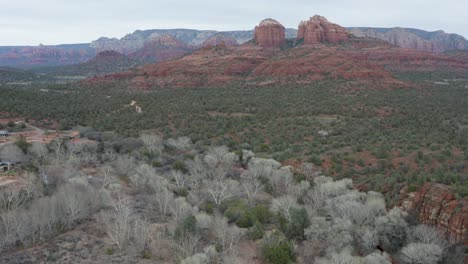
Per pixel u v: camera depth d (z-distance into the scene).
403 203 40.56
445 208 36.53
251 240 37.91
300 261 34.47
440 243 33.25
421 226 34.62
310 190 47.16
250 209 43.06
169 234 38.06
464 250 32.47
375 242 34.88
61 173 48.75
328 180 47.16
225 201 46.09
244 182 50.03
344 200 40.34
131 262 33.47
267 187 51.53
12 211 35.88
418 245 32.03
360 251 34.88
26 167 50.66
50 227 37.09
